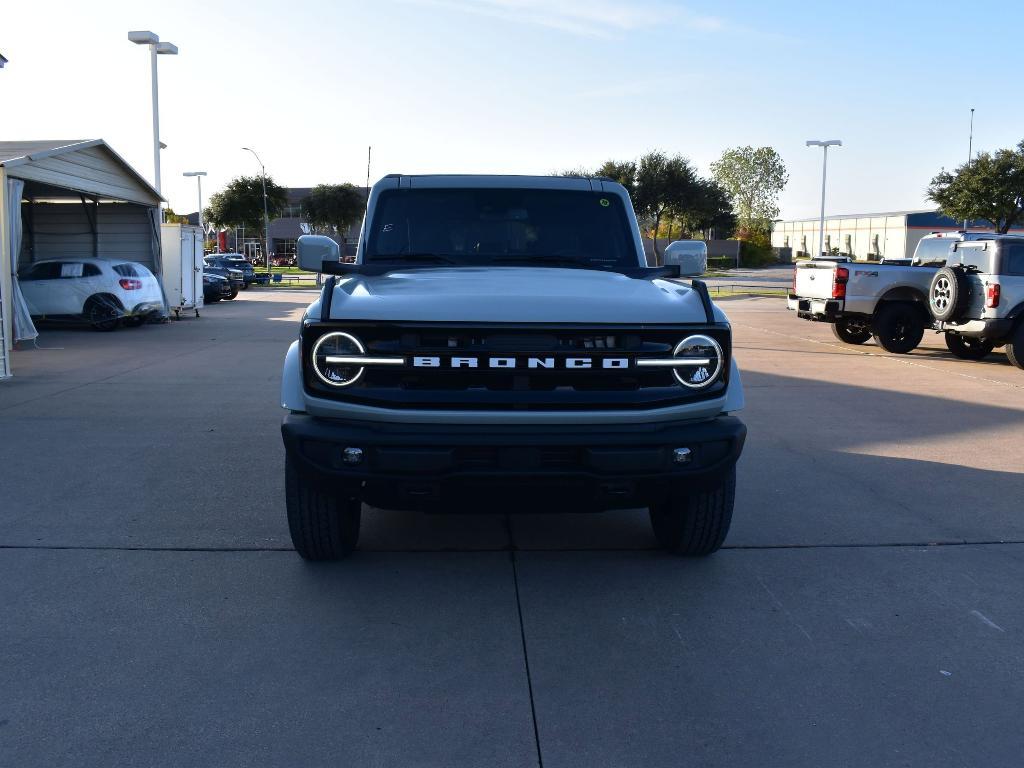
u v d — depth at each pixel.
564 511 4.25
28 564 4.73
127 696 3.35
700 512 4.64
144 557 4.86
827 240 90.81
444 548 5.08
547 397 3.99
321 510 4.49
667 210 60.50
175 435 8.03
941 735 3.13
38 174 16.33
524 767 2.92
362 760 2.95
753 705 3.33
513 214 5.47
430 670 3.59
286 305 29.95
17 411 9.23
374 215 5.44
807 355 15.23
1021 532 5.42
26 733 3.09
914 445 7.86
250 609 4.18
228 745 3.03
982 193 40.44
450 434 3.93
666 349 4.07
